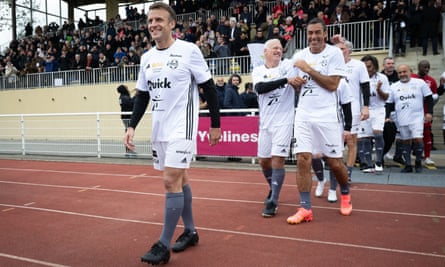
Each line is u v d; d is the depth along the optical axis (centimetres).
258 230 386
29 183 689
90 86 1573
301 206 412
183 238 337
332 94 408
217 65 1320
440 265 296
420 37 1166
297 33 1280
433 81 743
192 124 310
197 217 439
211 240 360
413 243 343
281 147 425
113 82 1529
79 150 1006
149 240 366
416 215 432
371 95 660
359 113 575
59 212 479
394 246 337
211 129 318
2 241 372
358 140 686
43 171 824
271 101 427
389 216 429
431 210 452
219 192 573
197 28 1598
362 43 1221
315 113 404
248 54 1313
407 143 671
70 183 677
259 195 546
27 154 1085
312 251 327
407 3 1227
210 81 315
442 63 1088
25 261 322
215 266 299
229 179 677
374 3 1296
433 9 1098
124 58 1509
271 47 431
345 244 343
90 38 1902
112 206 503
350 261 305
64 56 1717
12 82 1777
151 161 872
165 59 306
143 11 2127
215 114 317
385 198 512
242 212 457
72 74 1627
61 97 1641
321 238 359
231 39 1367
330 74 398
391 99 691
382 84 646
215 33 1548
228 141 801
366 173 675
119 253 334
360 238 358
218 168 796
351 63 571
